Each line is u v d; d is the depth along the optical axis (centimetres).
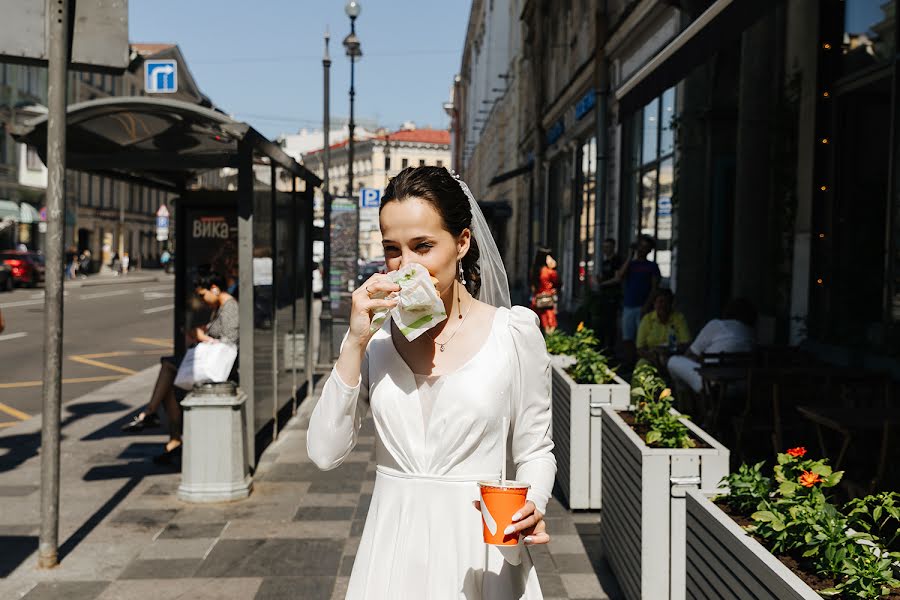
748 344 715
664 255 1403
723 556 262
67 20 468
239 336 681
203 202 881
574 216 2306
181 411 732
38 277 3903
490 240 259
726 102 1244
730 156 1255
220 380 690
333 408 209
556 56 2652
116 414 977
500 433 214
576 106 2206
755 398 603
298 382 1027
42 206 5416
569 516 571
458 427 209
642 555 378
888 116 765
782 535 240
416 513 211
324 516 573
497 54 4734
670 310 866
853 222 822
